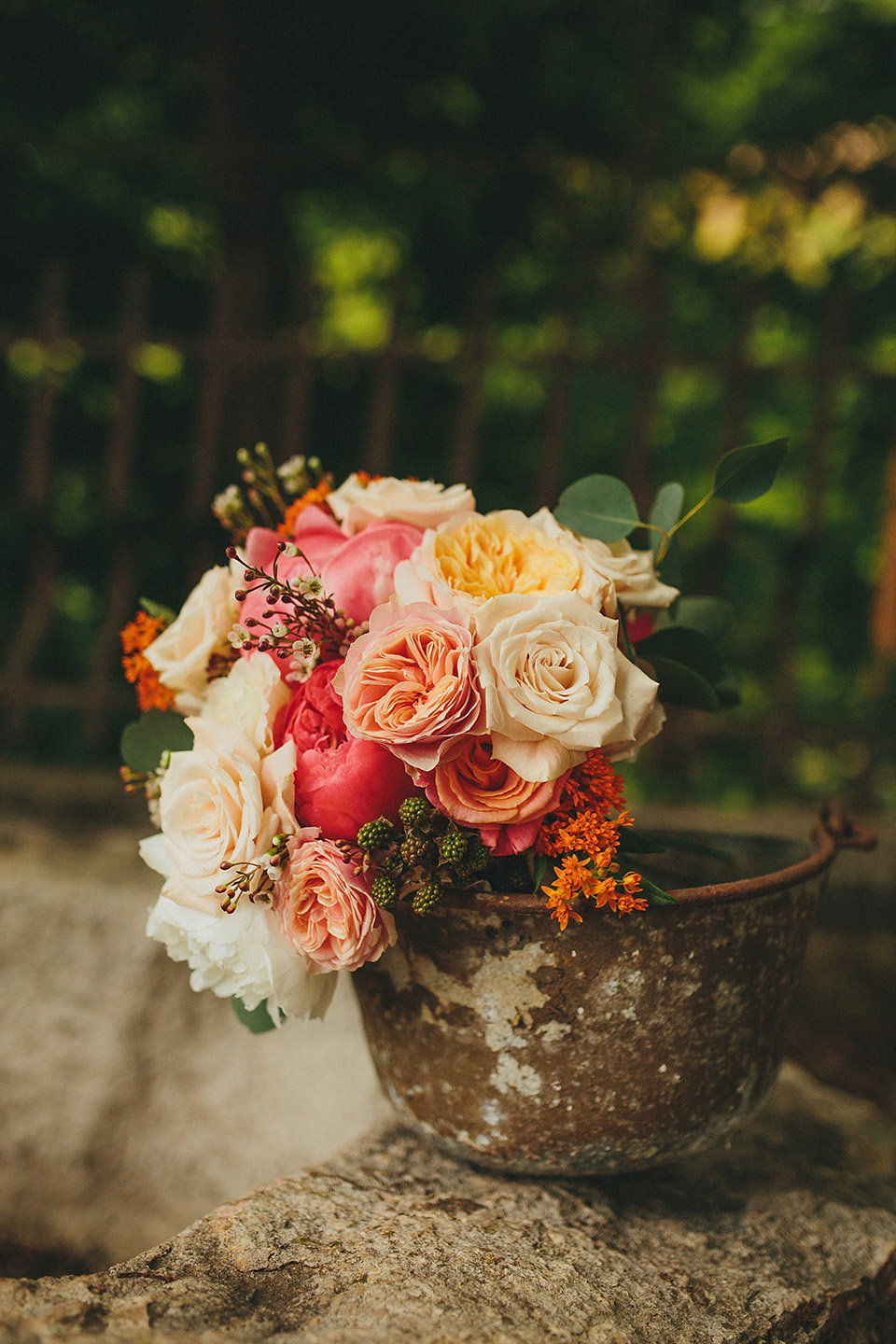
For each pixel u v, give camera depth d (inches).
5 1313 27.4
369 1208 32.1
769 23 118.2
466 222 114.0
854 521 111.0
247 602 31.5
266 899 29.1
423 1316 28.4
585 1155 31.6
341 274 128.8
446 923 30.5
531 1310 29.1
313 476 37.8
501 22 104.7
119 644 83.1
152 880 52.1
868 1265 32.9
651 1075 31.0
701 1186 35.2
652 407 78.2
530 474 113.9
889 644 86.4
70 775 74.4
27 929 47.4
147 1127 44.9
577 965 30.3
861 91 108.9
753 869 36.7
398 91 108.7
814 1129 38.6
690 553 113.1
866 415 109.9
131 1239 43.3
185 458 105.6
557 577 29.9
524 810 28.7
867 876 63.0
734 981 31.0
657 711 31.0
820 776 108.1
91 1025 45.9
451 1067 31.6
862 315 113.0
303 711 29.9
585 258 116.6
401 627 28.7
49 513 83.4
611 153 114.1
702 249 117.3
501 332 116.6
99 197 105.8
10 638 101.0
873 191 101.9
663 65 98.3
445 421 110.3
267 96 95.8
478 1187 33.3
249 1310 28.5
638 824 66.3
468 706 28.4
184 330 109.0
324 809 29.3
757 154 101.4
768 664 111.0
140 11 101.2
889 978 58.6
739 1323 30.2
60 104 107.1
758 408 117.0
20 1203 44.2
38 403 82.1
